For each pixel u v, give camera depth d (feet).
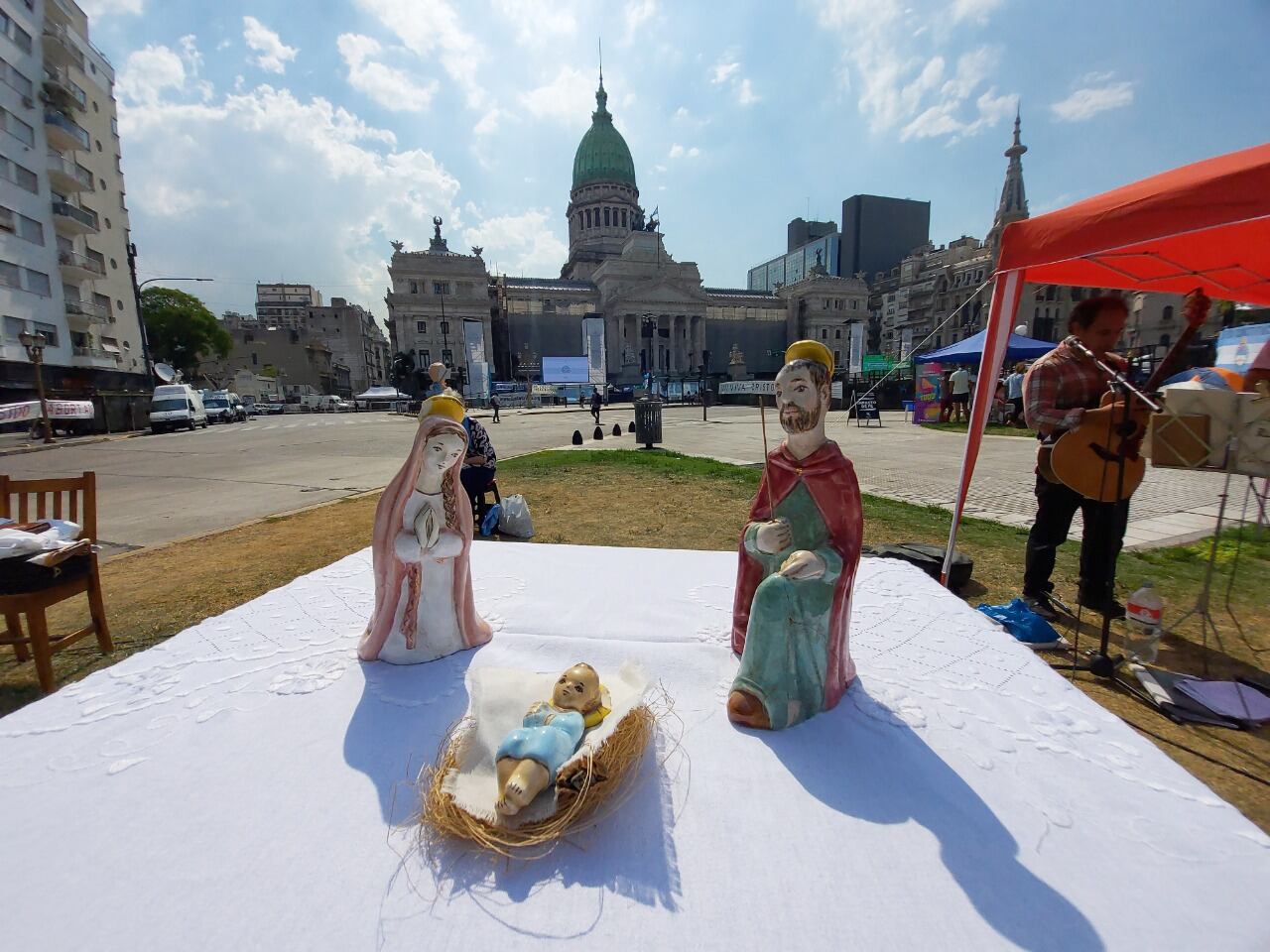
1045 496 11.69
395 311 201.46
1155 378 10.77
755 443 46.83
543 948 3.92
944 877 4.49
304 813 5.12
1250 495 22.43
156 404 76.28
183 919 4.08
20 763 5.77
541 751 4.76
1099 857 4.70
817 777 5.63
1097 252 8.93
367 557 12.73
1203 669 9.62
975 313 128.26
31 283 78.74
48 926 4.00
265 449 48.73
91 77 94.07
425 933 4.01
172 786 5.44
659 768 5.75
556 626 9.15
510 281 232.53
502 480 28.14
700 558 13.01
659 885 4.41
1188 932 4.02
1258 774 7.13
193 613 11.90
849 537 6.75
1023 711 6.81
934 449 40.11
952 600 10.32
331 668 7.73
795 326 244.22
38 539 8.84
